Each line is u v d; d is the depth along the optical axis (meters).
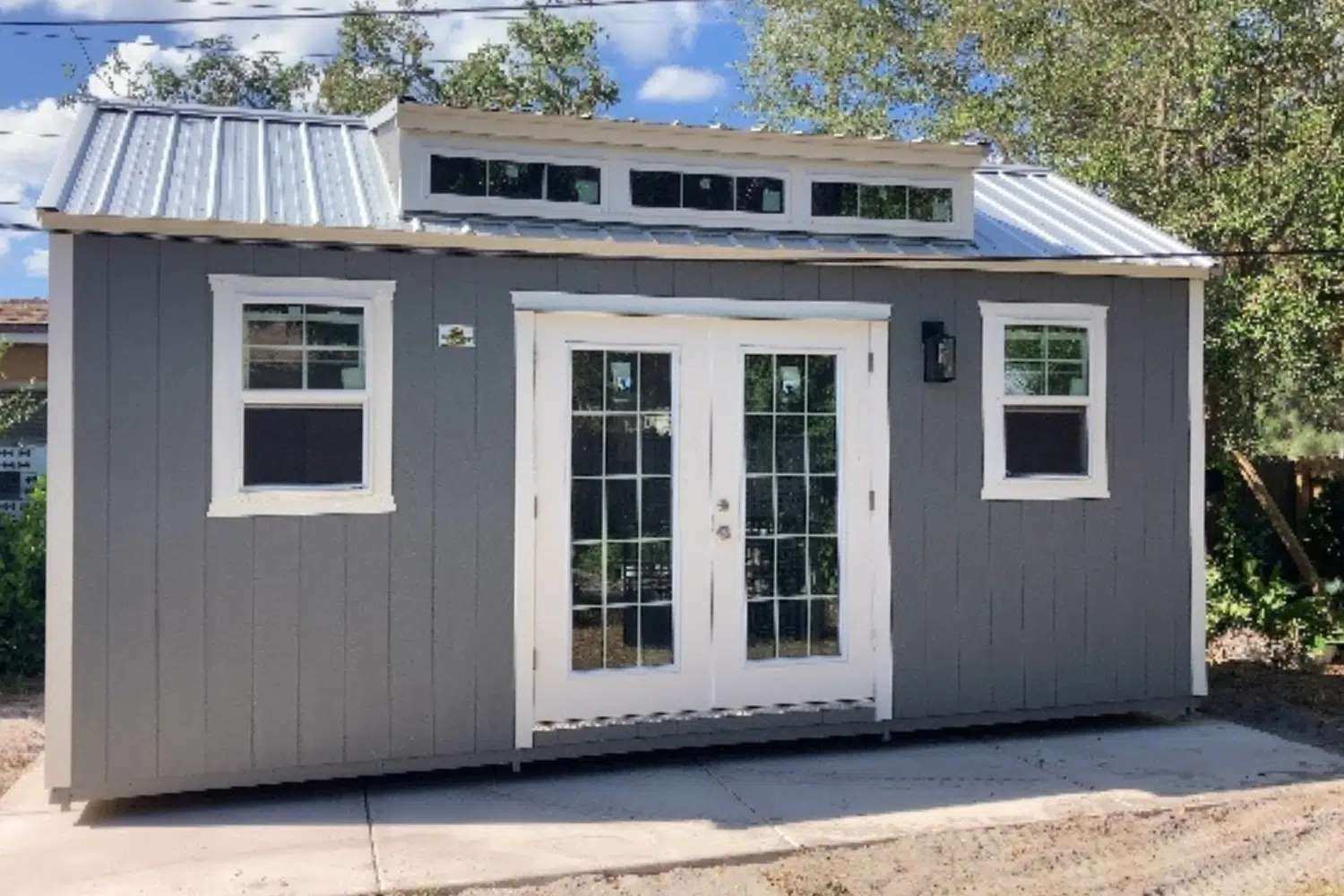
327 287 6.18
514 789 6.35
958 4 14.16
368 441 6.25
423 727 6.32
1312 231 9.77
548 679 6.54
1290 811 6.11
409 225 6.41
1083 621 7.64
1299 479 11.09
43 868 5.17
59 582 5.75
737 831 5.73
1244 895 5.05
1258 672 9.57
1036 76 12.51
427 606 6.33
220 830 5.68
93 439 5.80
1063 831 5.80
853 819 5.94
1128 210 11.24
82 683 5.78
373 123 7.34
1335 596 10.38
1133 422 7.79
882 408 7.22
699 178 7.15
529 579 6.50
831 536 7.13
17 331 12.23
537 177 6.83
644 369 6.79
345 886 5.00
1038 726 7.83
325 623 6.16
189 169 6.70
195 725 5.94
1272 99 10.77
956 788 6.46
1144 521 7.80
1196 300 7.94
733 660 6.90
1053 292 7.60
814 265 7.11
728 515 6.91
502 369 6.49
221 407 6.00
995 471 7.44
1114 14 12.39
